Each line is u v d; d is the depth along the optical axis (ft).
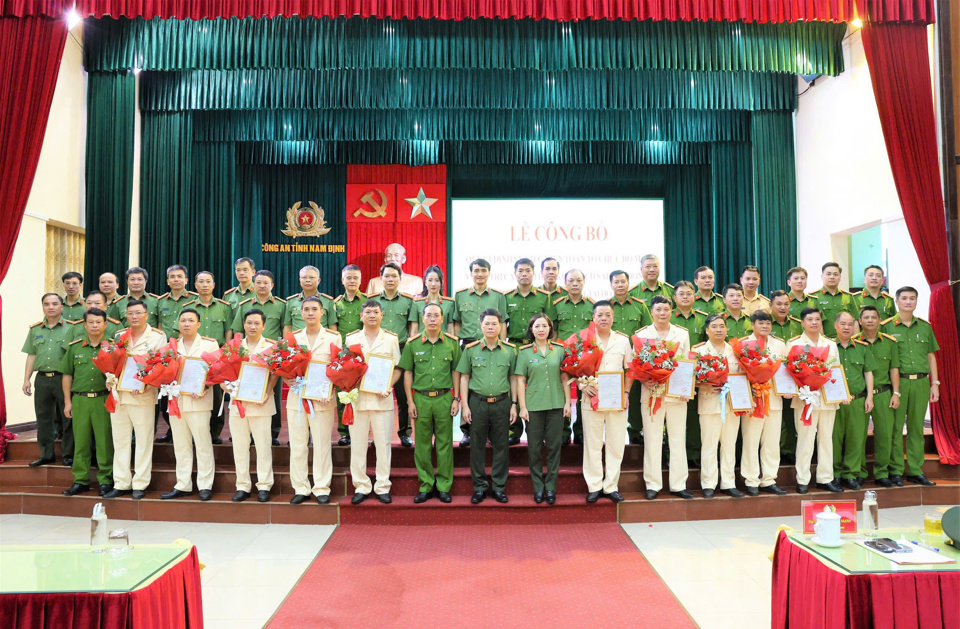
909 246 20.83
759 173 27.68
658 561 11.98
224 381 14.60
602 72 25.73
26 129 16.28
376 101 25.17
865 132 22.72
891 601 6.81
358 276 16.81
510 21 20.58
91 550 7.81
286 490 15.31
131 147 23.47
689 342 14.83
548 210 33.01
